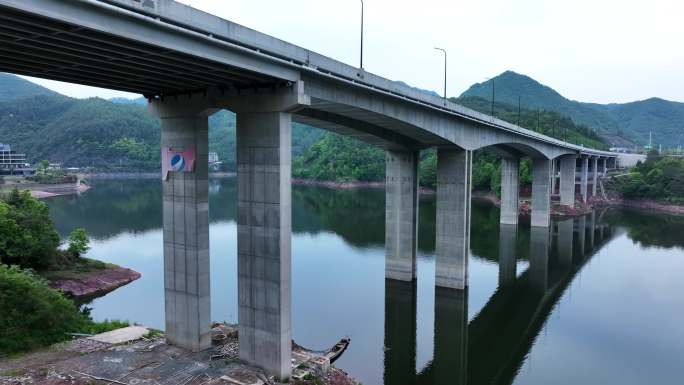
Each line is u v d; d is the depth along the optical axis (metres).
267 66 23.02
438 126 44.59
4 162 198.88
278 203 25.23
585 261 63.91
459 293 48.88
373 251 67.38
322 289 49.47
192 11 18.98
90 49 18.67
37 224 47.84
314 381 26.69
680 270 59.56
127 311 40.94
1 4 13.41
